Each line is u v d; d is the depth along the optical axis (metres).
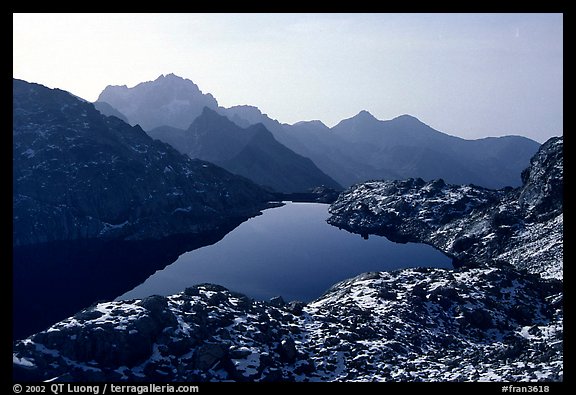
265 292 150.00
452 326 98.75
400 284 117.81
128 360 69.88
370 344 83.94
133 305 80.19
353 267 185.38
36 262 187.88
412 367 74.06
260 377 70.69
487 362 73.31
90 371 66.69
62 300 141.38
